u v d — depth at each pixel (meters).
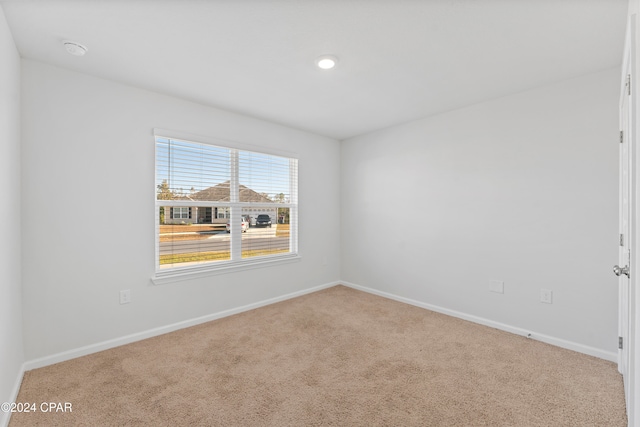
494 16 1.63
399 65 2.18
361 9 1.57
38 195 2.12
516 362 2.20
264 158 3.60
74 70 2.25
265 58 2.09
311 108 3.10
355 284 4.26
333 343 2.52
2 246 1.59
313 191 4.10
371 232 4.02
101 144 2.39
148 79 2.42
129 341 2.53
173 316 2.81
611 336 2.21
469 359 2.24
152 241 2.67
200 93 2.70
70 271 2.26
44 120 2.14
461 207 3.08
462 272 3.08
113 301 2.46
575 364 2.16
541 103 2.54
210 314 3.07
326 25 1.72
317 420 1.60
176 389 1.87
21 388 1.87
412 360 2.23
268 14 1.61
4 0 1.48
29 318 2.09
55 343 2.20
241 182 3.38
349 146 4.31
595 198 2.28
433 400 1.76
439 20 1.67
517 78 2.38
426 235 3.39
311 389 1.87
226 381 1.96
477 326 2.88
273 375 2.03
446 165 3.20
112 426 1.55
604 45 1.90
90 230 2.35
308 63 2.16
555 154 2.46
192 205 2.97
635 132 1.22
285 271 3.77
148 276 2.65
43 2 1.50
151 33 1.79
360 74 2.33
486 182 2.89
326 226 4.28
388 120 3.48
